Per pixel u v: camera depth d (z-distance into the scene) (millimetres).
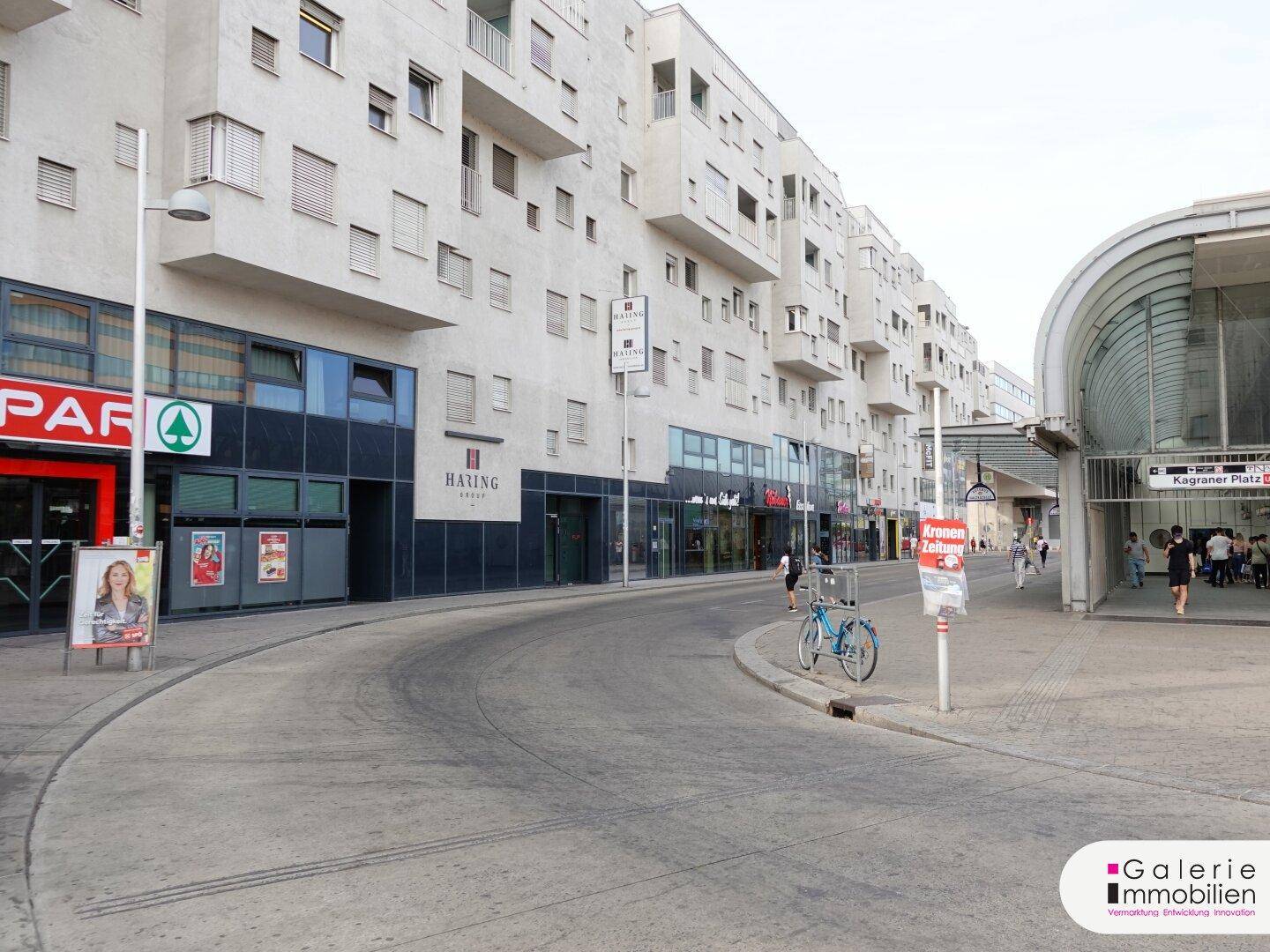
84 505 15391
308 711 9281
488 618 19000
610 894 4465
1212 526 32094
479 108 24578
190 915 4246
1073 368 18812
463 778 6699
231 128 16297
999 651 13500
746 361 40688
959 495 75438
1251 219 16500
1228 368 19531
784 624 17719
